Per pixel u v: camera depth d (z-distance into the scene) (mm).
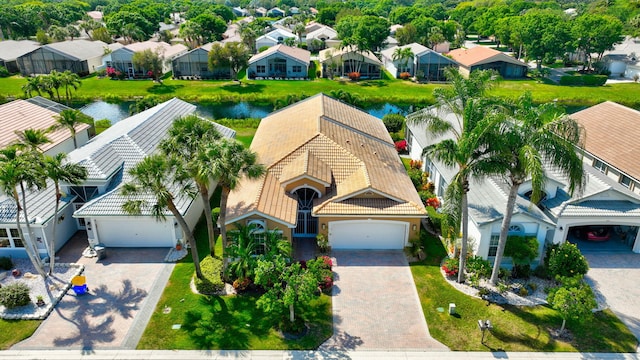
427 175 41438
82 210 29938
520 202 29328
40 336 23234
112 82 81750
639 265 29578
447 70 27641
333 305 25703
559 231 29641
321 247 30547
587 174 31500
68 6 163125
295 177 31266
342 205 30531
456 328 24000
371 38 102500
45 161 25078
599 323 24344
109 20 118312
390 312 25172
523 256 27031
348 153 34312
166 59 90062
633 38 104938
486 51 89688
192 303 25766
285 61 85500
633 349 22688
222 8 169125
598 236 31922
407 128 49938
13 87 76750
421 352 22453
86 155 33469
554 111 23234
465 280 27984
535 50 85312
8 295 24766
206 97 74062
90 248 31016
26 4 156875
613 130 39812
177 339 23109
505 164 23188
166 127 41875
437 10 177375
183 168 24266
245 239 27219
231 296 26391
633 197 30156
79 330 23672
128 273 28453
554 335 23516
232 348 22578
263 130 44719
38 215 29344
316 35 115688
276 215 29016
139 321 24328
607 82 85062
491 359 22031
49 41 102875
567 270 26516
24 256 29953
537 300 26188
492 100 24422
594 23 87062
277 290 23297
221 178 24875
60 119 40781
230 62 81750
